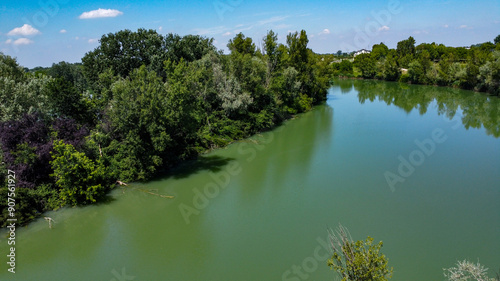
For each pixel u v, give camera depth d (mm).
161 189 25469
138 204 23266
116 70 44625
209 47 56031
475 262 16078
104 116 28219
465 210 21281
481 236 18344
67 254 17906
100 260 17344
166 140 25844
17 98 26500
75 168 22391
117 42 45750
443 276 15211
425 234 18703
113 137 27641
